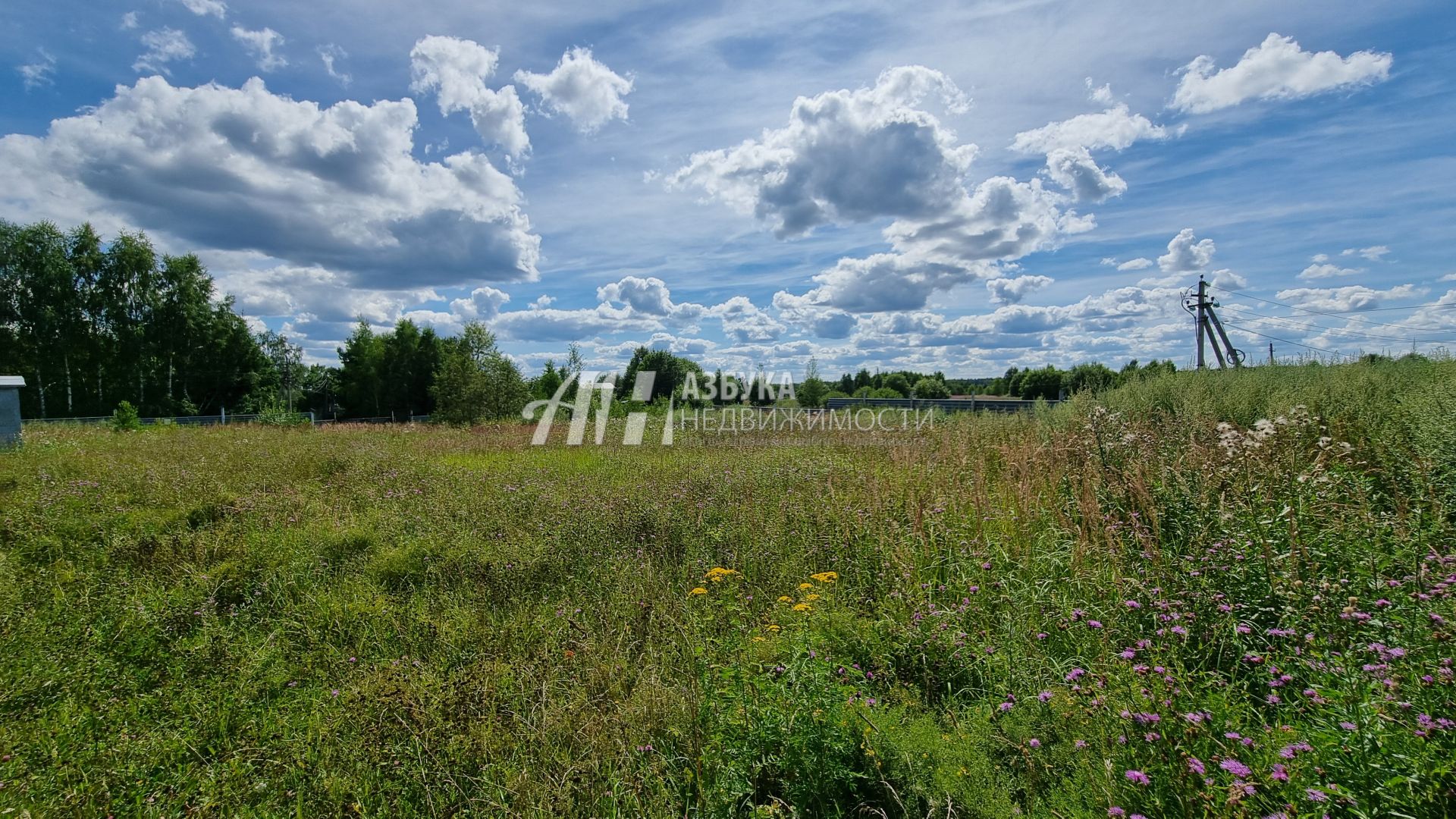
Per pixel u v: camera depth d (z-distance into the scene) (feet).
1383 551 10.87
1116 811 6.16
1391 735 6.10
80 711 9.95
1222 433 18.17
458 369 86.22
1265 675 8.76
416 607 13.99
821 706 7.98
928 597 13.12
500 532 19.36
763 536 18.02
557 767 8.49
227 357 135.03
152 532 18.47
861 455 33.04
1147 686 8.07
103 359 118.11
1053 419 32.78
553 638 12.46
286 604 14.26
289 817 7.84
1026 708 8.47
